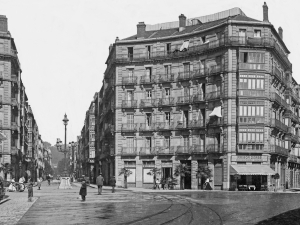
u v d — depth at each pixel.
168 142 69.62
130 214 21.33
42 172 183.25
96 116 114.94
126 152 71.75
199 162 65.44
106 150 81.31
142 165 70.75
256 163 61.00
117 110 73.12
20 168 87.25
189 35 68.38
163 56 70.44
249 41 61.75
